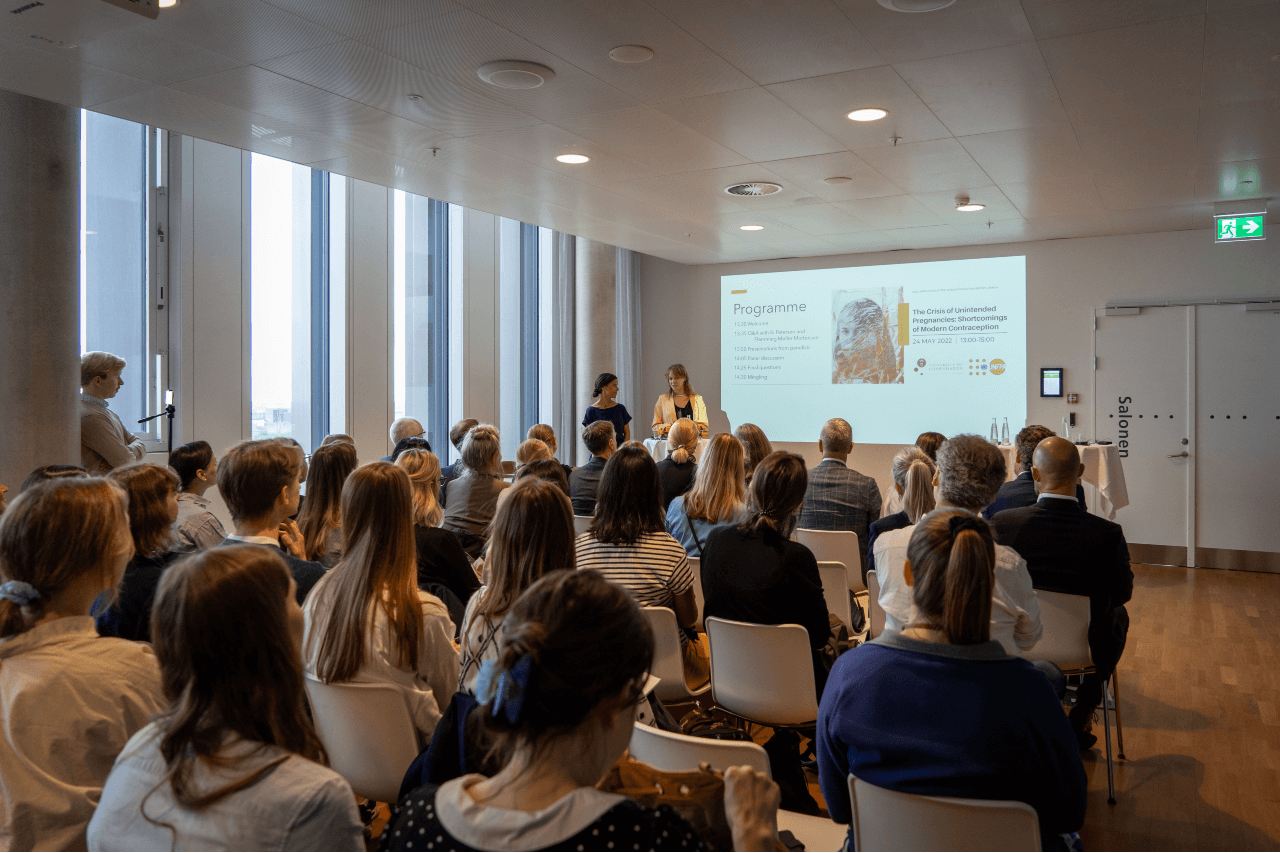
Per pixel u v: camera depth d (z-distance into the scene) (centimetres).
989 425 901
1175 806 327
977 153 546
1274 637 565
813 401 983
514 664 101
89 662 150
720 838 125
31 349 436
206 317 601
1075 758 165
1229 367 799
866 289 953
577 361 970
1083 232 826
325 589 214
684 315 1054
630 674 105
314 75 404
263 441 250
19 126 434
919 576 173
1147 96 439
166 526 240
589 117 471
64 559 149
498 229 873
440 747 174
